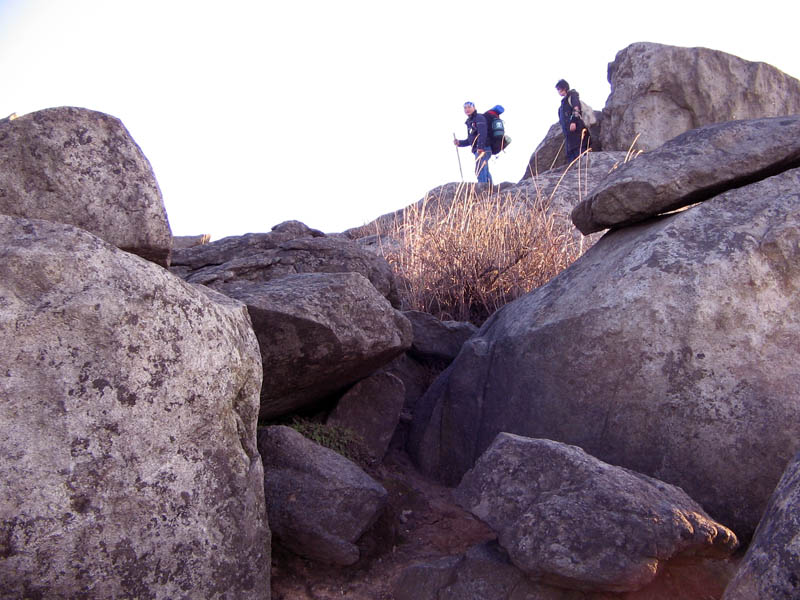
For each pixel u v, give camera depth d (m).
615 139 10.01
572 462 2.56
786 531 1.99
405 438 4.32
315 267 4.58
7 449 1.90
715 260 3.15
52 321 1.99
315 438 3.74
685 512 2.40
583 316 3.39
